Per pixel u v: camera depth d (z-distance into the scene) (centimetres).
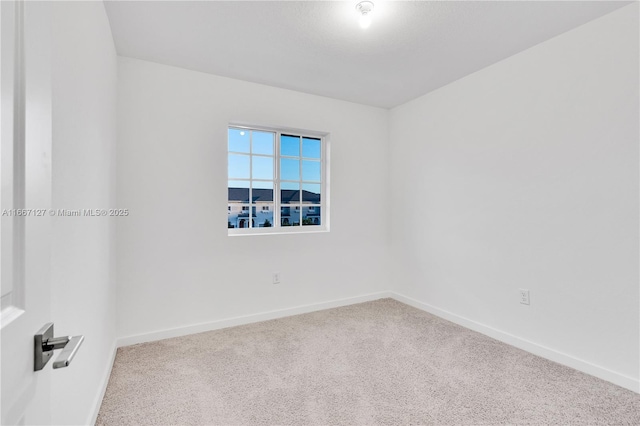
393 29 204
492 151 255
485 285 262
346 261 343
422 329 272
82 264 130
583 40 199
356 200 349
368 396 174
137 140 243
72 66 117
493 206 255
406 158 344
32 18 56
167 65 255
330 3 179
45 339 60
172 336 255
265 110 296
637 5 176
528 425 150
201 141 268
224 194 278
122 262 238
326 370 202
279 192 322
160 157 252
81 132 128
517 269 238
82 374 131
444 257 300
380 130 364
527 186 230
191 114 264
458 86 284
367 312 318
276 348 234
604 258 191
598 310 194
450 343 243
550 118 216
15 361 51
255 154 312
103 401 168
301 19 194
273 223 321
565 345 209
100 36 167
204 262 270
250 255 291
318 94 321
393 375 196
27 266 54
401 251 352
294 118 311
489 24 199
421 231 326
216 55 239
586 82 198
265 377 193
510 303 243
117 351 228
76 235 121
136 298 243
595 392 177
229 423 152
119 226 237
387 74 273
